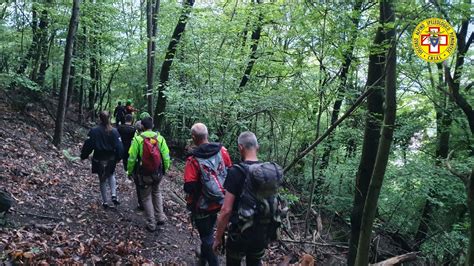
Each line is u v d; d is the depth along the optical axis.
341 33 6.25
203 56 11.14
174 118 14.06
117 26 15.55
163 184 10.43
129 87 19.41
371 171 5.71
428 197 8.97
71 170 9.16
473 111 7.56
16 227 5.28
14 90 13.73
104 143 7.07
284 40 8.94
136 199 8.34
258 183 3.50
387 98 4.27
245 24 11.35
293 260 7.30
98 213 6.88
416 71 6.50
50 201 6.72
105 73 19.44
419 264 9.05
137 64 18.03
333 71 7.33
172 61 13.37
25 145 9.47
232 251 3.79
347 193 10.38
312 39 6.82
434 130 10.35
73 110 18.44
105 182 7.19
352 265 5.92
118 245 5.71
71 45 10.62
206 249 4.71
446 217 10.66
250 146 3.90
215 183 4.65
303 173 10.30
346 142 9.86
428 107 9.52
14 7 13.41
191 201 4.77
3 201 5.37
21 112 12.67
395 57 4.28
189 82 12.27
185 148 14.84
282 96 9.08
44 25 14.22
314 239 8.21
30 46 13.97
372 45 4.80
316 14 6.13
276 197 3.67
